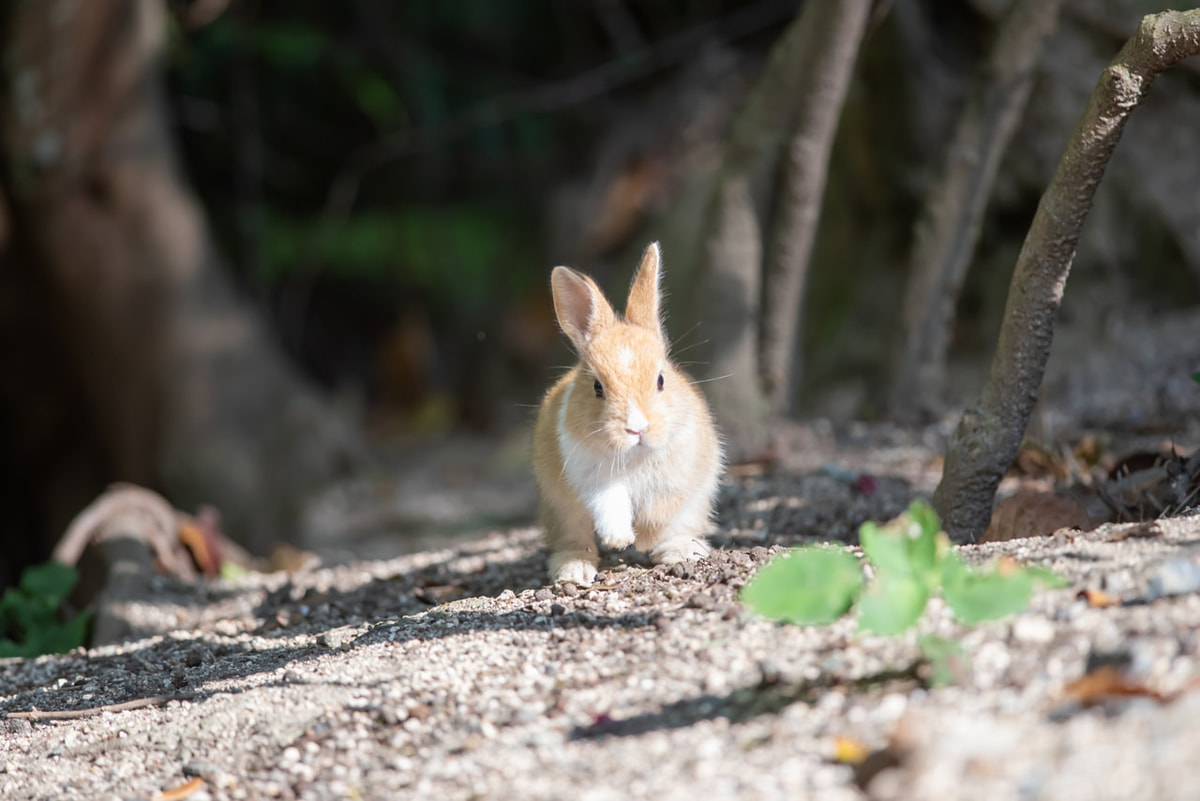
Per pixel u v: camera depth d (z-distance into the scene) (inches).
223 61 906.1
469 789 171.9
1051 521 255.1
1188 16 223.0
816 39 448.1
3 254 619.8
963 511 269.6
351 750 196.1
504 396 901.8
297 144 991.6
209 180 964.0
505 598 261.4
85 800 197.2
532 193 995.9
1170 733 137.6
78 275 618.2
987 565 207.3
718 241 486.0
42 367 645.3
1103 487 290.0
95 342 626.2
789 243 480.4
